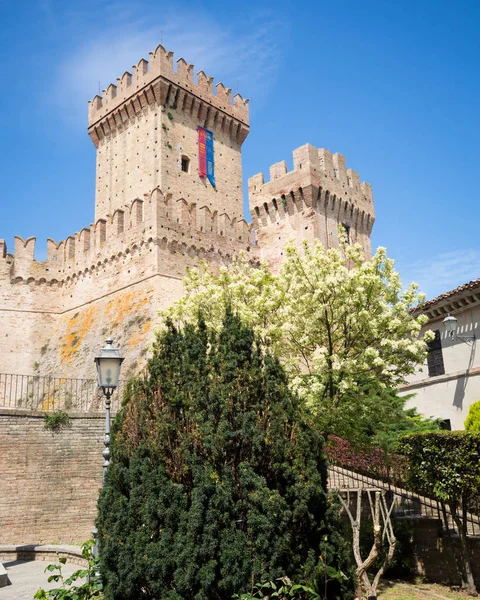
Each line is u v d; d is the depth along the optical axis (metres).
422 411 30.81
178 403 12.12
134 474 11.48
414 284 21.56
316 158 46.47
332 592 11.06
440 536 19.81
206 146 48.56
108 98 49.94
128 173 47.03
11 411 22.22
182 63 47.72
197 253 39.53
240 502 10.92
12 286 42.41
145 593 10.78
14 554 19.70
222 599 10.35
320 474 12.05
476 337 28.31
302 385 20.36
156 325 34.62
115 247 40.19
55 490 22.17
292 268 22.08
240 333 12.82
